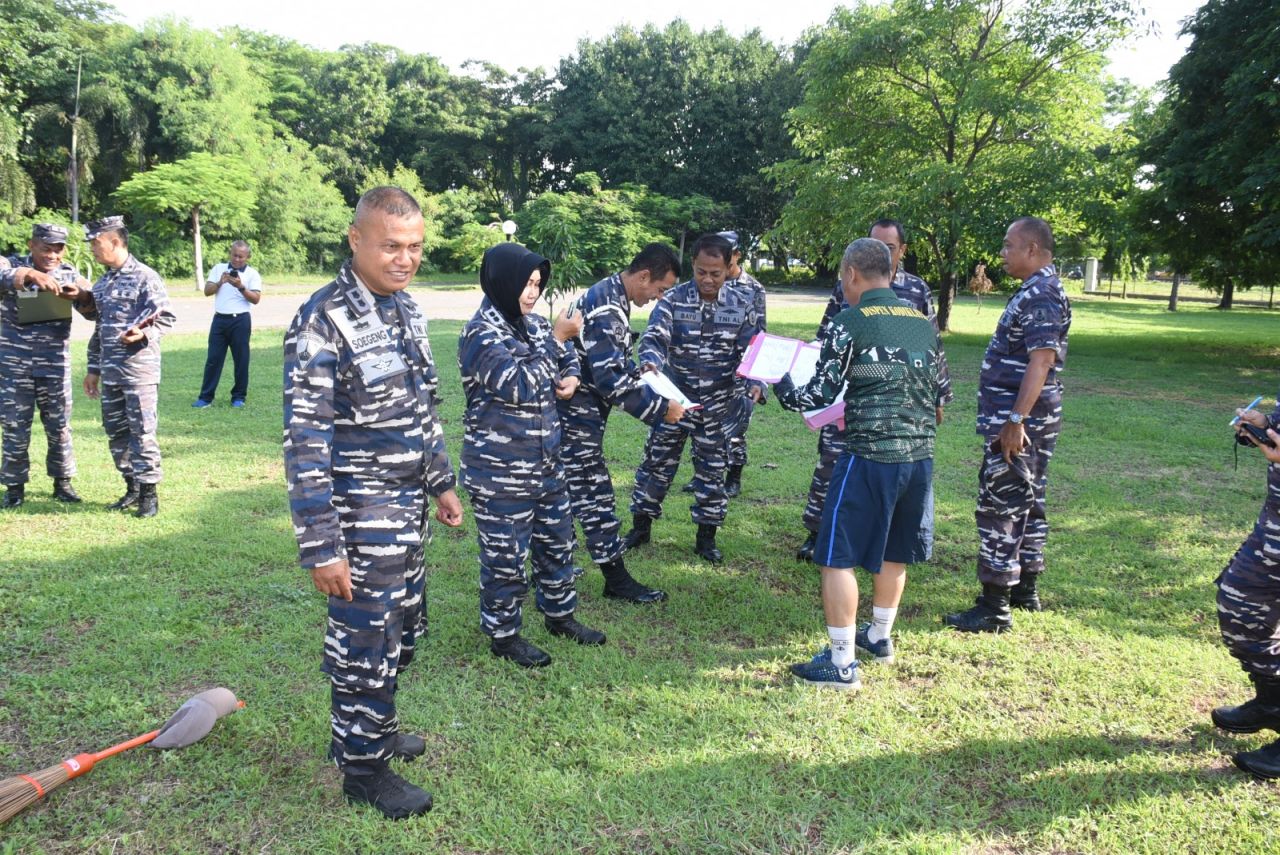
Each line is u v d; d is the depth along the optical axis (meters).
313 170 41.84
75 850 2.45
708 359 4.77
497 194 51.44
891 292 3.63
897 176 17.14
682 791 2.79
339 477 2.51
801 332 18.42
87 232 5.20
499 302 3.35
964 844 2.58
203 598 4.14
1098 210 15.02
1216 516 5.95
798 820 2.65
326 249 41.00
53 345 5.38
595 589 4.50
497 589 3.53
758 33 46.19
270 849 2.48
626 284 4.01
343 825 2.57
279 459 6.86
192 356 12.25
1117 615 4.31
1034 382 3.84
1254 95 12.71
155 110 36.38
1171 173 14.37
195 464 6.65
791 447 7.91
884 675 3.65
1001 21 16.61
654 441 4.94
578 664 3.64
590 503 4.21
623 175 46.25
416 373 2.65
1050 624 4.19
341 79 45.94
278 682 3.39
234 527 5.20
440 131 47.25
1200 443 8.19
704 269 4.52
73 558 4.61
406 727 3.12
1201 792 2.85
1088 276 41.75
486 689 3.41
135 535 5.01
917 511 3.57
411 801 2.66
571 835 2.56
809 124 18.50
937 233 17.12
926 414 3.56
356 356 2.48
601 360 3.94
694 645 3.88
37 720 3.08
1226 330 21.36
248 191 34.31
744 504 6.17
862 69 17.34
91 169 37.12
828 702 3.39
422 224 2.53
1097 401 10.59
